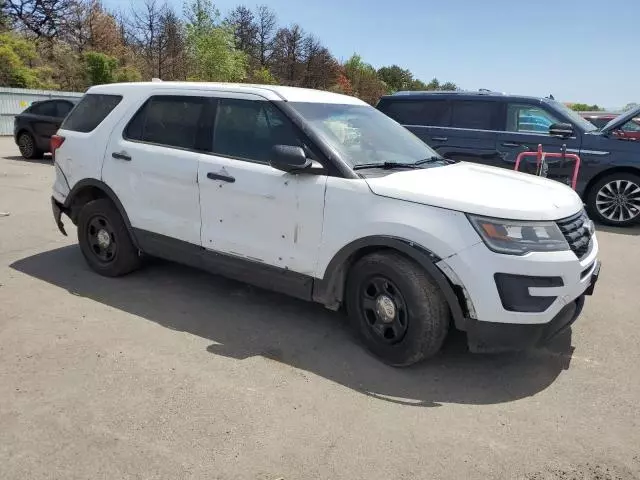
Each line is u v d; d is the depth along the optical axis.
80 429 2.76
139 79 39.44
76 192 5.09
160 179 4.45
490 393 3.27
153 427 2.80
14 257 5.61
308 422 2.89
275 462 2.57
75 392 3.10
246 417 2.91
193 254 4.35
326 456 2.63
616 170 7.97
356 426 2.88
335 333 4.01
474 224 3.15
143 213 4.61
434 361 3.64
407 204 3.35
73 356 3.51
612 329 4.25
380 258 3.43
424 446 2.73
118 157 4.72
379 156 3.99
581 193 8.23
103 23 43.50
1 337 3.74
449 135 8.91
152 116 4.64
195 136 4.32
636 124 7.83
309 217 3.67
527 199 3.36
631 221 7.96
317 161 3.70
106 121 4.91
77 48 42.41
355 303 3.65
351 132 4.05
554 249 3.18
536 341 3.25
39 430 2.75
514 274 3.11
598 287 5.25
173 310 4.34
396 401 3.14
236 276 4.17
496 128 8.61
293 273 3.83
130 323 4.07
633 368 3.63
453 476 2.52
